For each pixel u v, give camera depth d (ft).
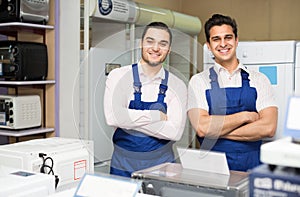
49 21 11.05
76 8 10.65
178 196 4.74
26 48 10.41
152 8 12.46
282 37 13.88
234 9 14.82
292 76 9.64
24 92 11.51
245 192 4.51
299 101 2.65
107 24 11.12
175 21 13.19
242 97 8.31
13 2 10.07
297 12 13.57
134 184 4.09
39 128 11.05
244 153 8.07
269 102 8.37
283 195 2.50
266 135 8.09
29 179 5.20
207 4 15.44
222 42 8.52
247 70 8.63
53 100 11.10
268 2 14.08
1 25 10.23
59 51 10.97
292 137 2.69
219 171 5.16
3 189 4.74
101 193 4.12
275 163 2.59
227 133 8.00
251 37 14.46
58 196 4.55
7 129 10.64
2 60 10.47
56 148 7.05
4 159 6.72
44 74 11.00
